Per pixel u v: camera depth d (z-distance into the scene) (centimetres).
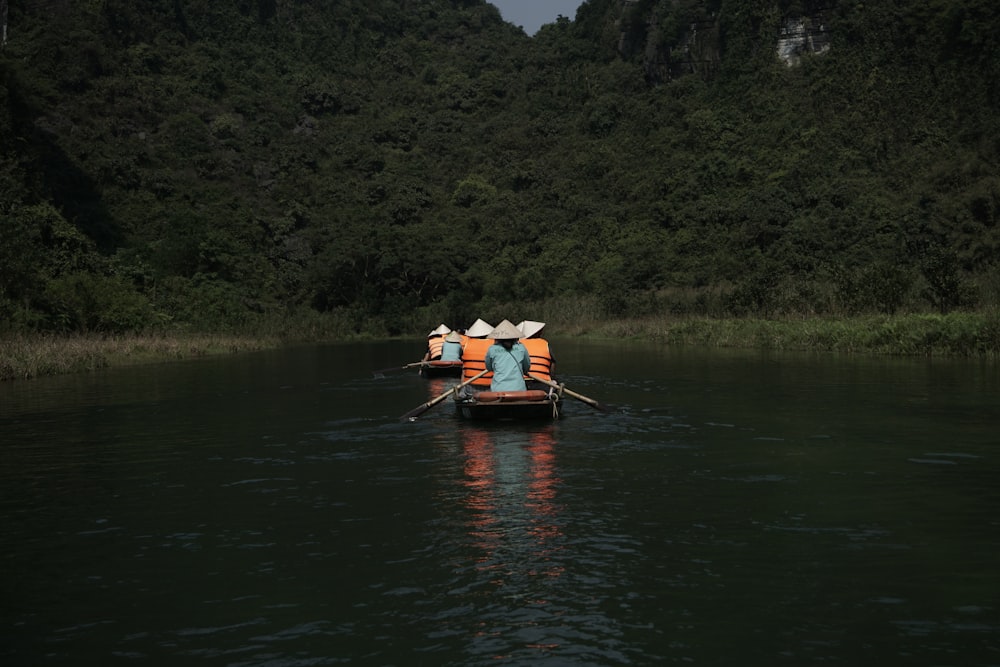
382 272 5616
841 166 6356
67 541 559
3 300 2603
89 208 5325
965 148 6141
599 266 5741
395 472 762
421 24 11206
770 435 929
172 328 3428
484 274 6003
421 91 9569
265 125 7731
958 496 641
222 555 523
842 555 503
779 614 416
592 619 414
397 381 1723
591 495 658
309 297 5659
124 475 769
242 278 5138
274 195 6875
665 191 6644
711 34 8419
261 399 1388
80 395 1478
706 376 1639
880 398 1234
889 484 684
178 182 6228
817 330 2497
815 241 5216
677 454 826
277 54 9162
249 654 383
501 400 1046
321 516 610
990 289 2714
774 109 7262
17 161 4009
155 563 510
